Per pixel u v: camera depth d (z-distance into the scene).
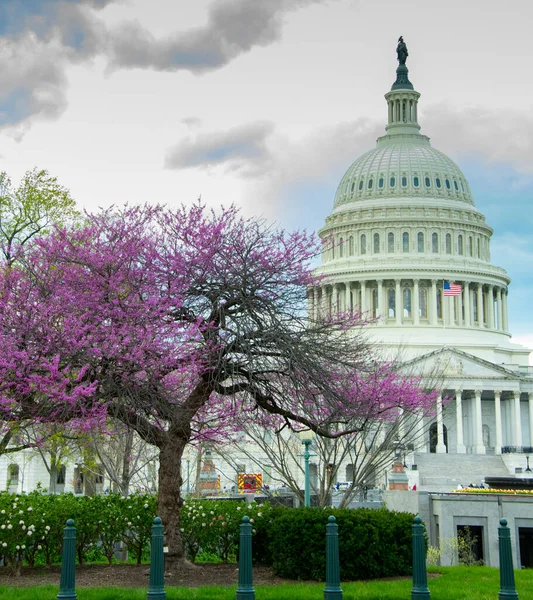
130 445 43.69
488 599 20.89
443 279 157.25
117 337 24.75
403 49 179.75
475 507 42.50
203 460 64.19
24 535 27.19
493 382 137.00
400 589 22.69
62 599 20.09
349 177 171.62
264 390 29.59
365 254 161.88
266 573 27.25
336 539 20.66
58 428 29.80
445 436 139.50
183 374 26.73
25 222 48.16
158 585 20.20
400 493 46.41
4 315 25.61
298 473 88.19
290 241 28.03
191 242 27.53
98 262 26.83
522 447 134.62
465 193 169.50
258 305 26.88
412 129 175.25
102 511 29.31
